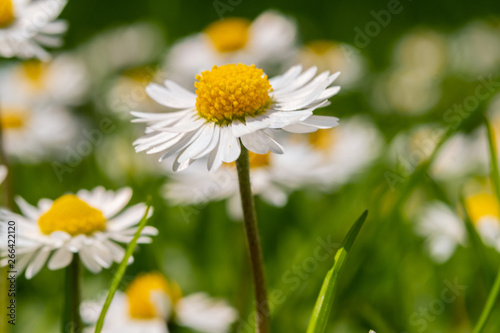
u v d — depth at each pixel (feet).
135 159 0.87
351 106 1.18
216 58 1.11
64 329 0.59
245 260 0.69
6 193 0.69
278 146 0.54
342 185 0.81
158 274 0.69
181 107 0.57
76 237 0.59
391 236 0.69
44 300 0.74
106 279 0.74
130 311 0.67
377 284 0.68
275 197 0.71
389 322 0.67
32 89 1.26
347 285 0.66
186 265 0.75
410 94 1.17
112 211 0.62
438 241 0.70
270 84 0.57
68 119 1.17
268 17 1.14
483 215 0.69
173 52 1.17
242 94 0.55
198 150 0.54
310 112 0.54
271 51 1.10
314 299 0.69
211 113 0.55
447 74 1.27
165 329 0.67
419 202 0.75
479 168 0.85
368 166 0.85
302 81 0.57
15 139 1.08
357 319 0.67
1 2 0.69
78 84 1.28
